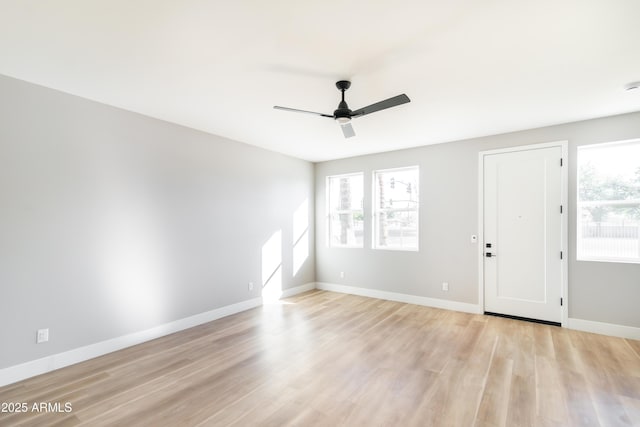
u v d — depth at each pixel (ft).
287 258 17.49
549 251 12.45
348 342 10.81
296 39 6.57
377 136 13.87
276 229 16.80
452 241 14.70
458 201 14.53
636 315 10.84
